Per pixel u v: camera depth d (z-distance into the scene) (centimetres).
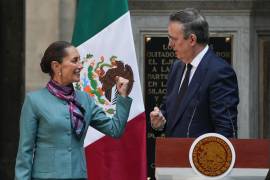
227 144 1077
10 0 2122
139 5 2159
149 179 1984
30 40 1927
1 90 2130
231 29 2152
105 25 1567
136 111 1552
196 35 1263
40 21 1925
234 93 1265
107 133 1238
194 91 1267
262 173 1077
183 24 1261
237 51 2153
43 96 1196
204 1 2153
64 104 1195
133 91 1556
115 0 1565
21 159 1180
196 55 1277
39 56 1928
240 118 2155
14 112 2138
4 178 2148
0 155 2150
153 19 2159
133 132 1552
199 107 1262
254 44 2159
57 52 1199
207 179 1077
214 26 2152
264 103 2164
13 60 2123
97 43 1567
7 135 2148
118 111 1241
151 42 2153
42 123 1184
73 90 1213
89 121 1223
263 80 2161
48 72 1212
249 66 2156
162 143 1090
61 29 1927
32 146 1186
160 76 2148
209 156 1078
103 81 1564
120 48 1565
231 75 1268
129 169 1555
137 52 2152
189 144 1087
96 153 1552
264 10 2159
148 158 2069
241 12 2148
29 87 1934
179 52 1273
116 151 1552
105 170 1553
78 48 1571
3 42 2120
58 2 1919
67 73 1198
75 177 1188
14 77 2128
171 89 1336
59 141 1180
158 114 1278
